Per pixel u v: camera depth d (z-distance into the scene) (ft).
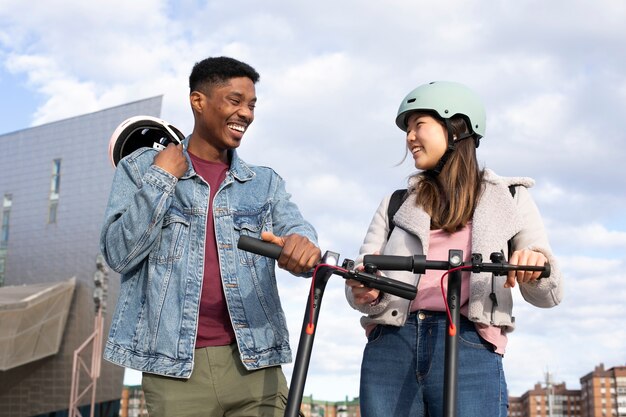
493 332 9.37
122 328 9.67
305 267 8.41
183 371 9.36
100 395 127.54
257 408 9.66
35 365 126.31
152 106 131.34
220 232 10.00
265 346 9.77
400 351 9.75
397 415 9.66
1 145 145.48
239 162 10.63
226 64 10.39
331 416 113.70
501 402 9.31
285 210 10.63
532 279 8.74
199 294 9.66
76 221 134.00
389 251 10.34
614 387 337.11
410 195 10.53
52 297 125.70
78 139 137.69
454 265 7.86
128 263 9.60
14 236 140.26
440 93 10.27
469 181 10.07
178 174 9.71
